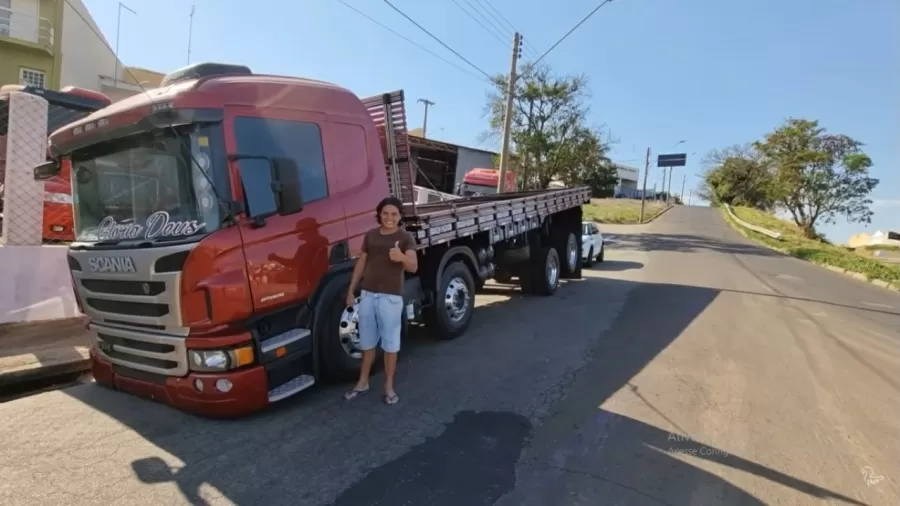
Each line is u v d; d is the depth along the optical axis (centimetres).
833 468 401
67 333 666
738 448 427
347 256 529
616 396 528
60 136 479
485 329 780
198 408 420
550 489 354
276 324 462
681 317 920
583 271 1561
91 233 473
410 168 655
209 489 344
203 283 403
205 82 423
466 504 334
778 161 4547
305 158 498
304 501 333
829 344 788
